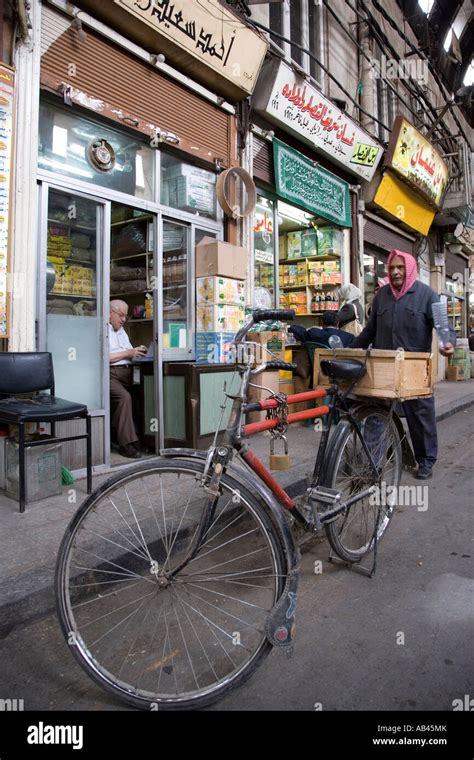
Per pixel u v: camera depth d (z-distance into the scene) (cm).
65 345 384
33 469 324
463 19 1101
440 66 1130
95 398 403
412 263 411
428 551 288
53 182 369
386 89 944
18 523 288
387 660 187
